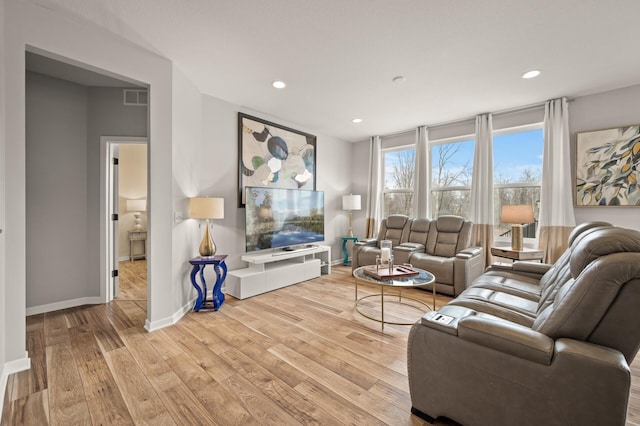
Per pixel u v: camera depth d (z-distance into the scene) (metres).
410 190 5.25
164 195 2.63
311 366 1.95
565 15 1.99
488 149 4.05
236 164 3.77
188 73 2.90
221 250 3.59
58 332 2.46
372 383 1.76
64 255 3.06
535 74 2.89
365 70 2.82
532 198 3.89
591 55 2.53
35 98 2.90
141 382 1.75
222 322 2.71
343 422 1.44
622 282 1.08
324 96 3.49
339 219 5.72
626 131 3.14
